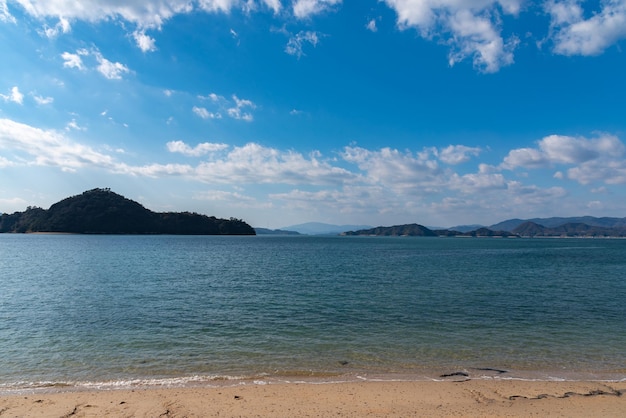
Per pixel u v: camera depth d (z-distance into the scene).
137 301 24.67
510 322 19.47
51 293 27.56
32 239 151.25
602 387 10.98
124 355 13.83
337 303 24.62
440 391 10.61
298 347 14.99
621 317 20.83
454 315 21.12
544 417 8.96
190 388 10.73
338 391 10.55
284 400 9.87
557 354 14.29
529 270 48.44
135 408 9.25
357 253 86.44
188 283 33.72
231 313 21.27
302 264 55.09
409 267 51.91
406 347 15.07
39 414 8.84
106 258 61.59
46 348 14.55
